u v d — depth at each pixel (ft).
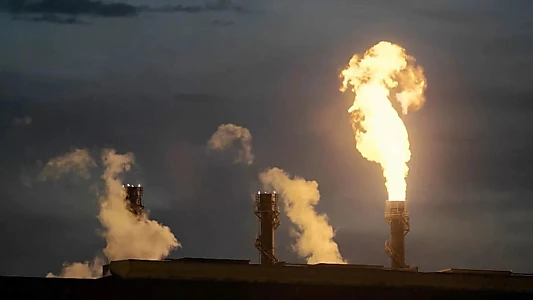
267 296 362.53
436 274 373.20
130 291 358.23
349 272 368.07
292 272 365.20
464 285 374.43
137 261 358.43
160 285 359.05
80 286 360.48
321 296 365.20
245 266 363.35
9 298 359.05
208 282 361.10
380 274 370.32
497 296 376.48
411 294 370.32
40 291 360.28
